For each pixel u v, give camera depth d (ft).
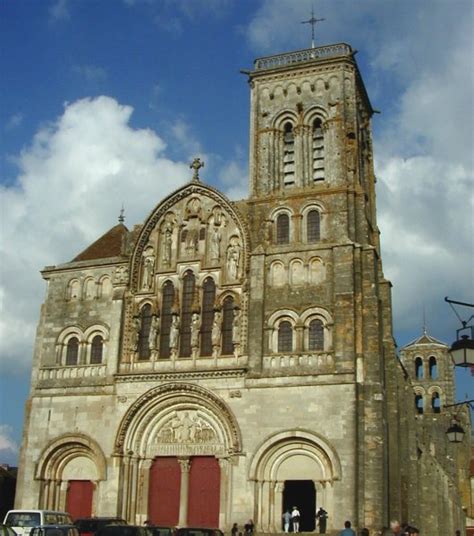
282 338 196.75
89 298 221.05
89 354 215.31
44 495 204.44
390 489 185.88
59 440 205.98
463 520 339.57
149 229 221.25
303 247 202.69
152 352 207.21
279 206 211.61
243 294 203.62
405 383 216.95
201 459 196.85
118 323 212.43
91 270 223.92
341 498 174.60
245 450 187.32
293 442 184.55
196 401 198.29
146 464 200.13
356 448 177.68
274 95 228.84
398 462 189.16
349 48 225.76
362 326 190.70
